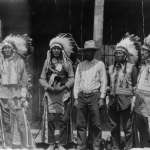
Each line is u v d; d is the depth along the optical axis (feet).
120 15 29.01
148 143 21.53
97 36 23.32
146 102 21.24
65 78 21.18
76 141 22.34
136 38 22.34
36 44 29.32
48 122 21.09
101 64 20.98
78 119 20.85
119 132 21.22
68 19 29.14
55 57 21.24
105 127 22.02
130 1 28.68
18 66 21.52
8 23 26.89
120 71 21.03
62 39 21.68
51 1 28.60
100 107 20.67
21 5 27.09
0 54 21.54
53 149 21.04
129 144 21.11
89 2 28.66
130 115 21.15
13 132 21.50
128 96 20.77
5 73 21.31
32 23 28.14
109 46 27.55
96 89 20.75
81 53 22.71
